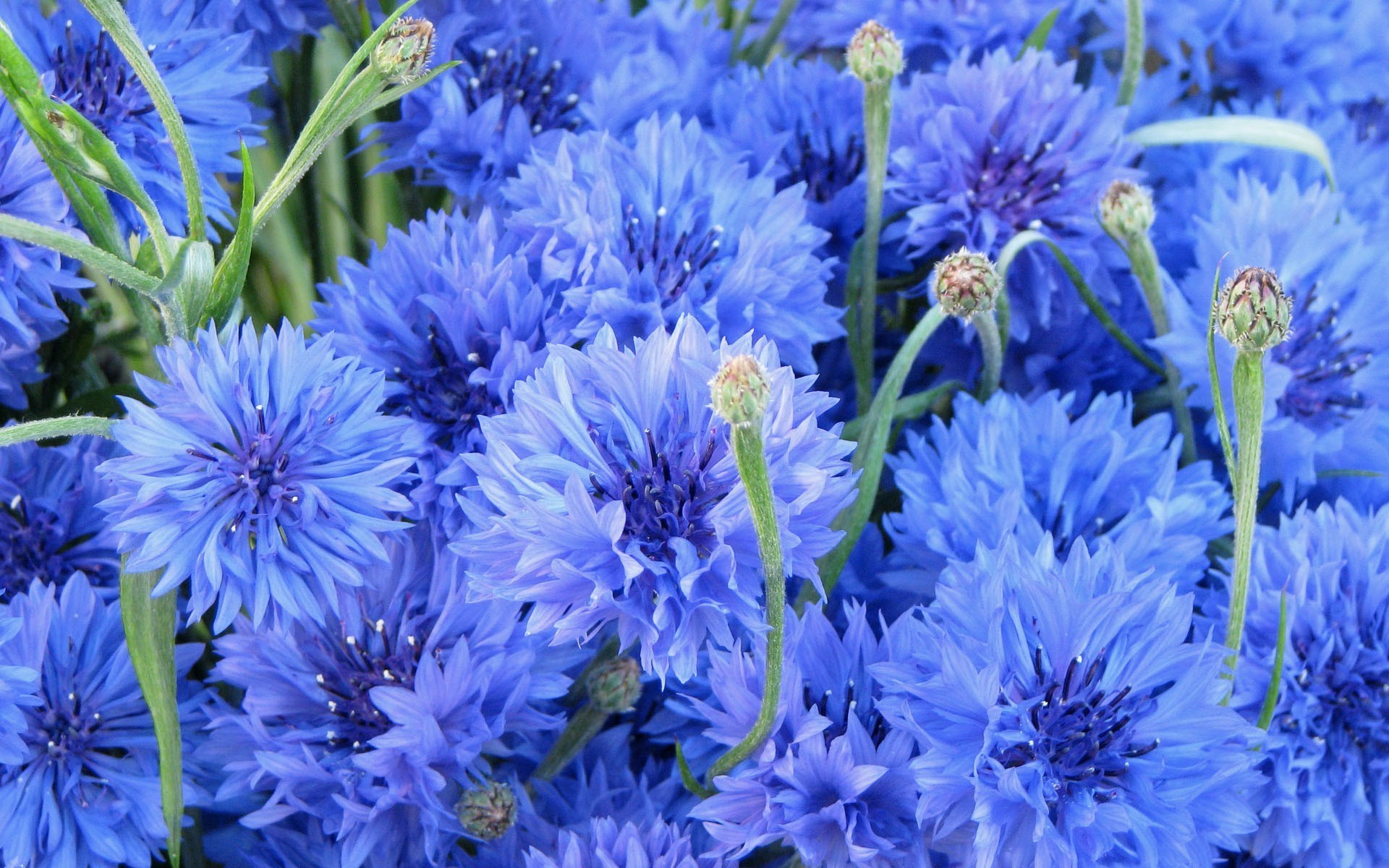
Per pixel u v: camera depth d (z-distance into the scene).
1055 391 0.44
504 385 0.40
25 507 0.41
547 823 0.40
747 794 0.38
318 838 0.40
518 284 0.41
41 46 0.41
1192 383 0.44
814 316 0.42
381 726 0.40
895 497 0.45
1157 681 0.39
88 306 0.44
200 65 0.42
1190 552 0.42
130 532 0.37
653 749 0.43
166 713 0.37
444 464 0.40
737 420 0.34
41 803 0.39
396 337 0.41
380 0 0.45
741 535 0.36
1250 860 0.43
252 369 0.38
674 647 0.36
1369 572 0.42
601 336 0.38
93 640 0.40
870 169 0.43
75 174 0.36
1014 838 0.38
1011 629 0.39
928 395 0.44
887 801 0.39
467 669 0.39
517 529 0.36
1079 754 0.38
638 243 0.42
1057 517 0.43
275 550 0.37
